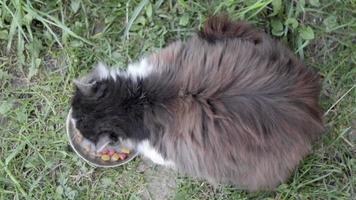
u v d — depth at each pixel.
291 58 1.15
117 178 1.31
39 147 1.31
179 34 1.32
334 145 1.29
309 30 1.28
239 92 1.10
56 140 1.31
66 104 1.32
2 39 1.33
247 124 1.09
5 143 1.31
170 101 1.11
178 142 1.12
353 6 1.30
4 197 1.30
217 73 1.10
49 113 1.32
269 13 1.30
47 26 1.31
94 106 1.10
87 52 1.32
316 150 1.29
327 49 1.31
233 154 1.12
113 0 1.32
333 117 1.30
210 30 1.20
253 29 1.21
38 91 1.33
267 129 1.10
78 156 1.31
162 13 1.32
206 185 1.30
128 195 1.31
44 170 1.31
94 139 1.13
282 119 1.10
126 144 1.15
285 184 1.27
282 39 1.29
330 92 1.30
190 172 1.17
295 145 1.14
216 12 1.29
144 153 1.21
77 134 1.27
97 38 1.33
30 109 1.32
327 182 1.29
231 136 1.10
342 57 1.30
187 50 1.14
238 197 1.29
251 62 1.11
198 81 1.10
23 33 1.30
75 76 1.32
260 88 1.10
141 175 1.31
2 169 1.30
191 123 1.11
